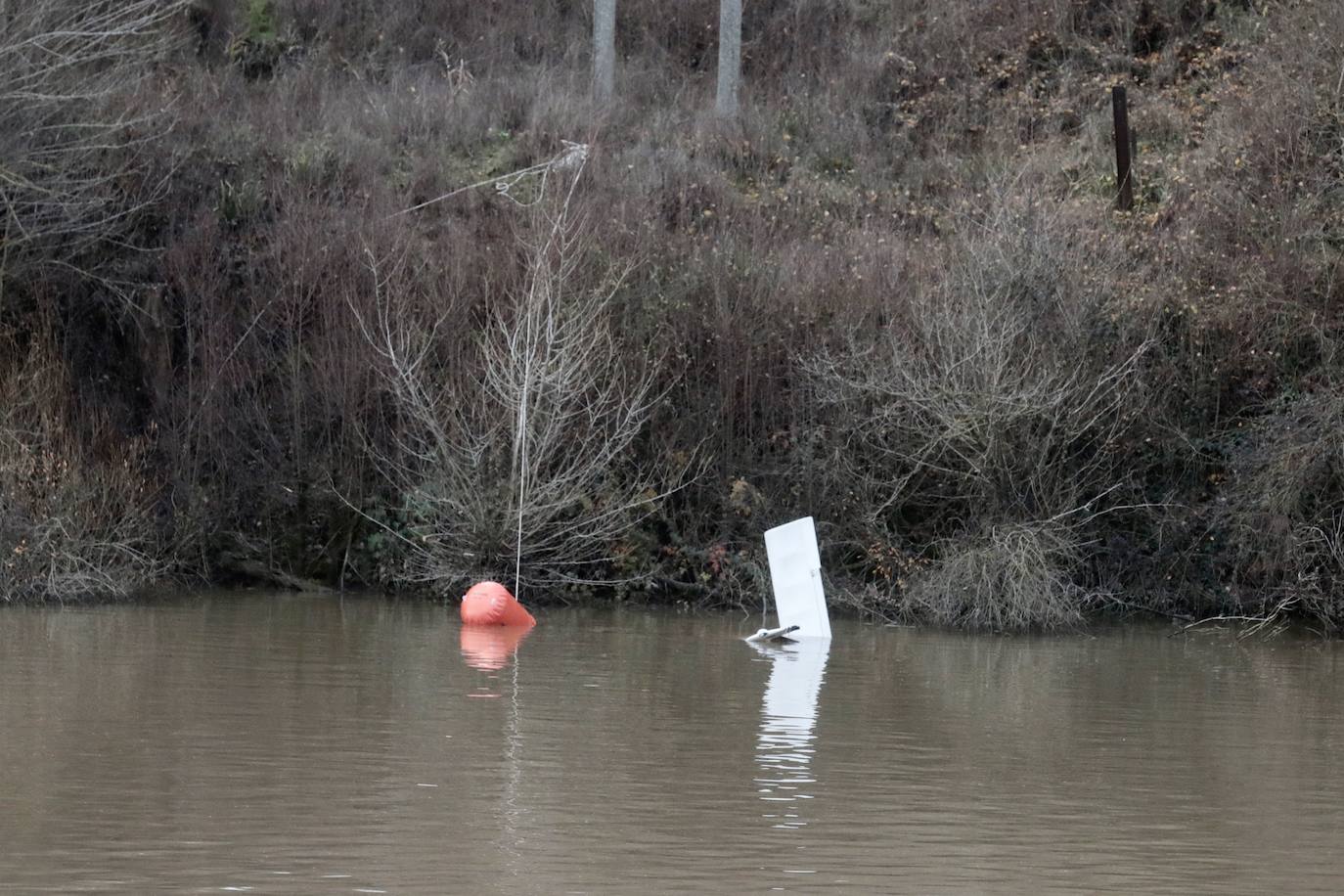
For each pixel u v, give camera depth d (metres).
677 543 24.27
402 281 25.25
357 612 21.86
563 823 10.36
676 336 24.66
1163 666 18.84
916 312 23.81
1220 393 24.06
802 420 24.38
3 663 16.47
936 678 17.38
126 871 9.03
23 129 25.17
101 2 27.94
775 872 9.31
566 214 25.58
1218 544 23.42
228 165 28.05
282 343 25.53
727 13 34.62
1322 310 23.94
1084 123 32.50
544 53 37.97
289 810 10.51
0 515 22.27
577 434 23.41
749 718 14.42
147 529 23.86
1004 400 22.53
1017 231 23.86
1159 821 10.91
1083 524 23.66
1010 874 9.44
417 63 37.09
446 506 23.34
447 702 14.73
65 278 25.88
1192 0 35.41
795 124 33.72
